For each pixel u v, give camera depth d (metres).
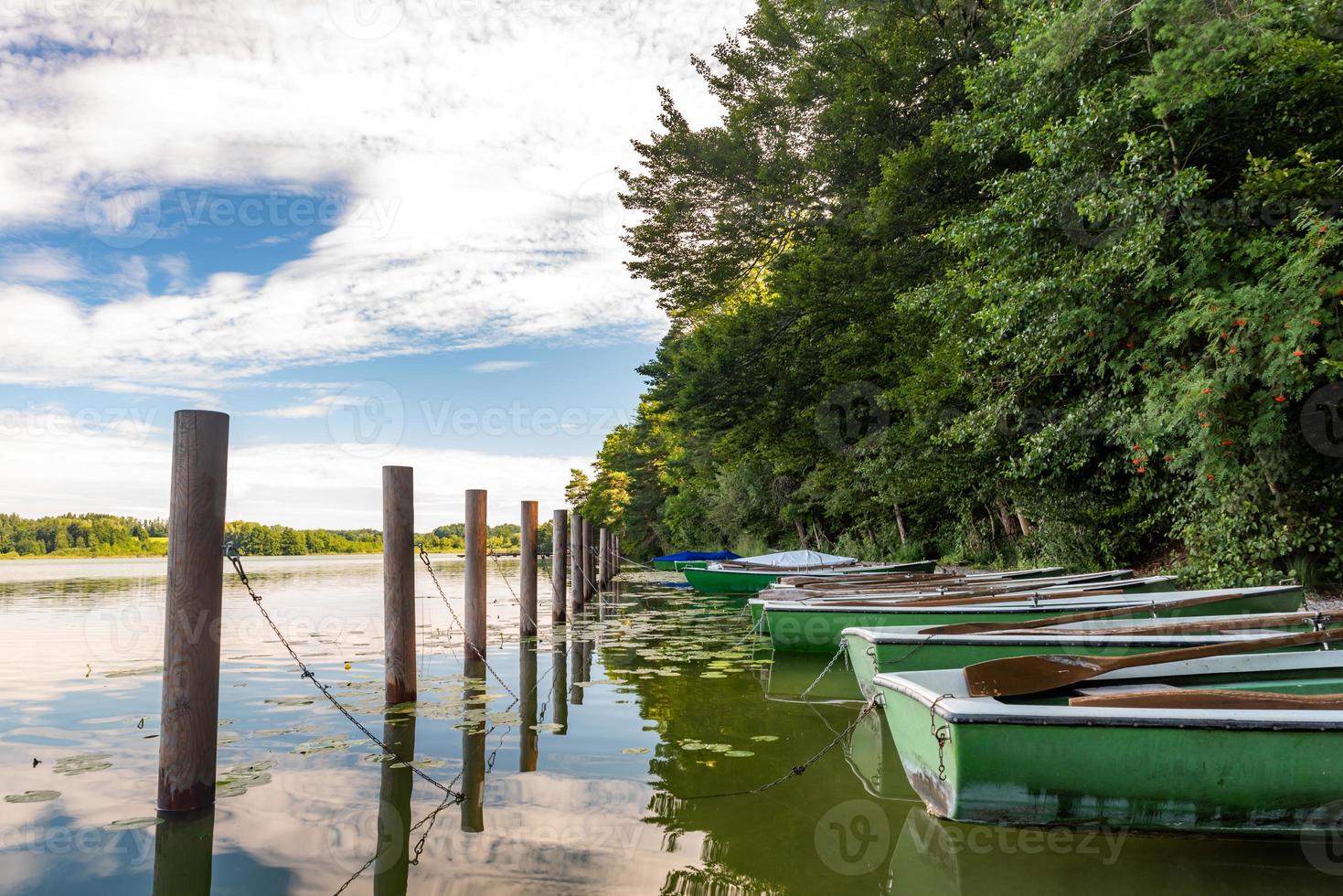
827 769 4.71
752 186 20.66
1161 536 12.80
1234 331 7.98
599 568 21.62
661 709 6.39
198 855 3.49
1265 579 8.93
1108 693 4.35
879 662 5.78
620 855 3.47
